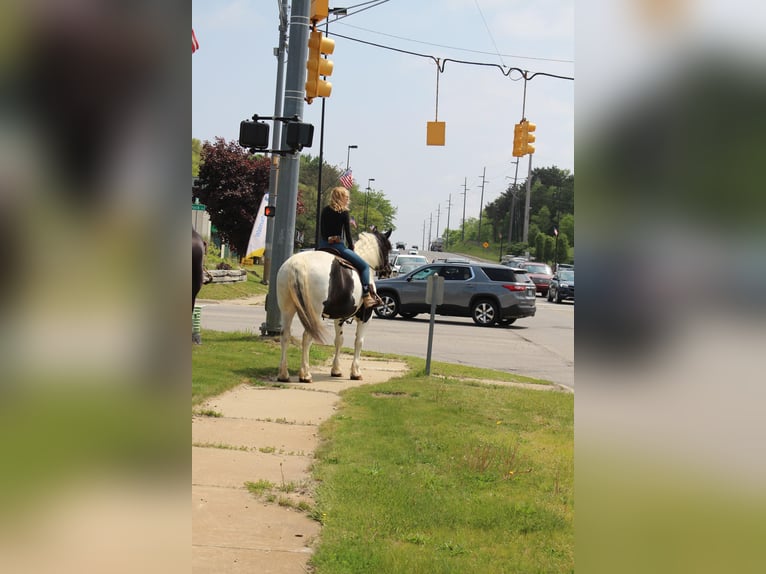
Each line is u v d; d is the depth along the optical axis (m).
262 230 29.48
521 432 9.19
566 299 40.53
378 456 7.62
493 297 26.30
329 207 12.16
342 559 4.88
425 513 5.89
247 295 32.94
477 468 7.28
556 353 19.69
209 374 11.93
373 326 24.14
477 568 4.81
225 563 4.79
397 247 122.00
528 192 84.56
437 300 14.02
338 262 11.91
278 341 17.08
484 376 14.62
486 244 126.38
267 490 6.39
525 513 5.98
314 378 12.92
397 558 4.90
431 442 8.30
